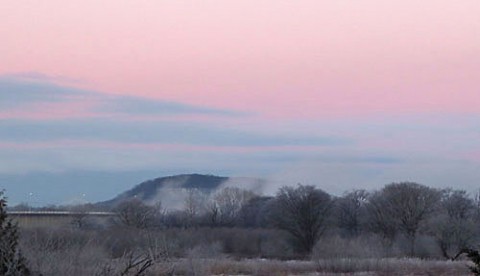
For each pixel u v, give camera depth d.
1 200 12.80
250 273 44.75
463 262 51.41
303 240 79.00
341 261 49.12
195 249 31.86
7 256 12.35
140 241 20.67
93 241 19.98
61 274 15.12
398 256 65.19
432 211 82.50
